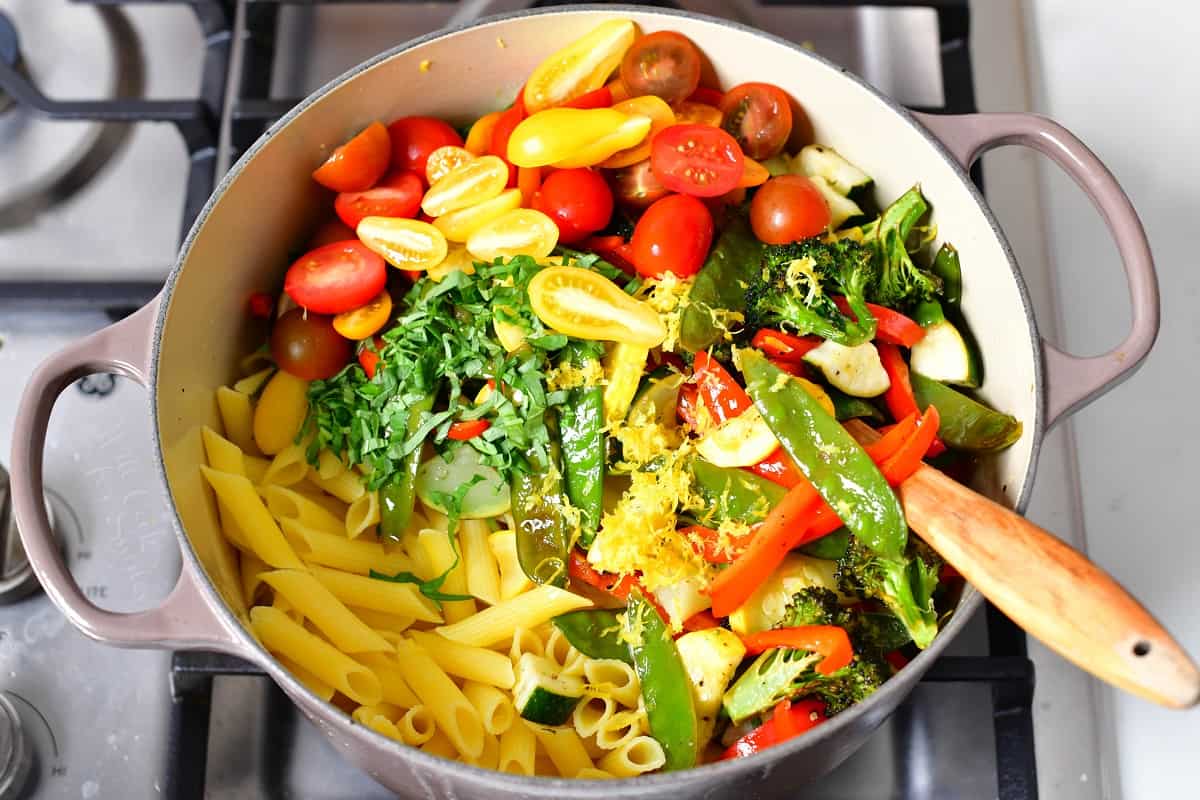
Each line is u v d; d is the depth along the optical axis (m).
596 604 0.54
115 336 0.50
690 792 0.46
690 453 0.54
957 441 0.54
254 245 0.56
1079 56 0.66
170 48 0.65
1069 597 0.46
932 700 0.56
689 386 0.55
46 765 0.54
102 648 0.56
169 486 0.48
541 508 0.53
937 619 0.52
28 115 0.63
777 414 0.52
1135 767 0.56
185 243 0.52
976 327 0.55
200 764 0.53
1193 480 0.59
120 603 0.56
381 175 0.57
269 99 0.62
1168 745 0.56
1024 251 0.63
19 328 0.60
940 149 0.53
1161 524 0.59
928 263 0.56
